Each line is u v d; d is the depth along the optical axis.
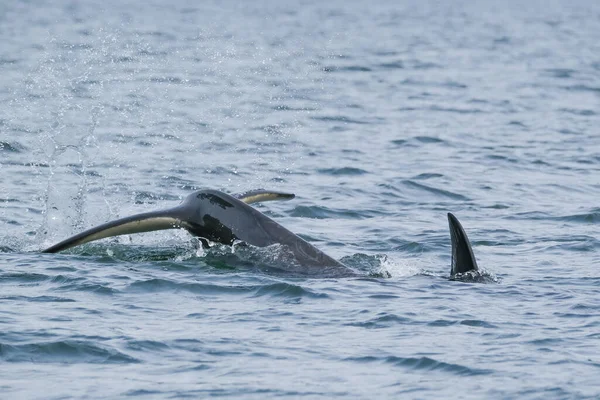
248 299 57.19
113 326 51.59
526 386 43.50
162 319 53.12
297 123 143.00
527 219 86.19
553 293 59.28
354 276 62.31
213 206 65.00
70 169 102.69
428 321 53.12
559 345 49.06
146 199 91.31
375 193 97.69
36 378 44.56
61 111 140.38
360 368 45.97
